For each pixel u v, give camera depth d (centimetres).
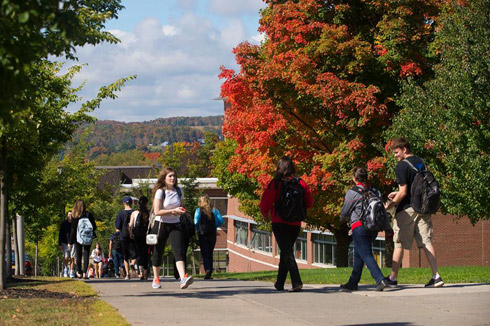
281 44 2500
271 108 2552
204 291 1182
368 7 2436
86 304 964
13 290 1274
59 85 1828
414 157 1074
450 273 1541
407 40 2339
